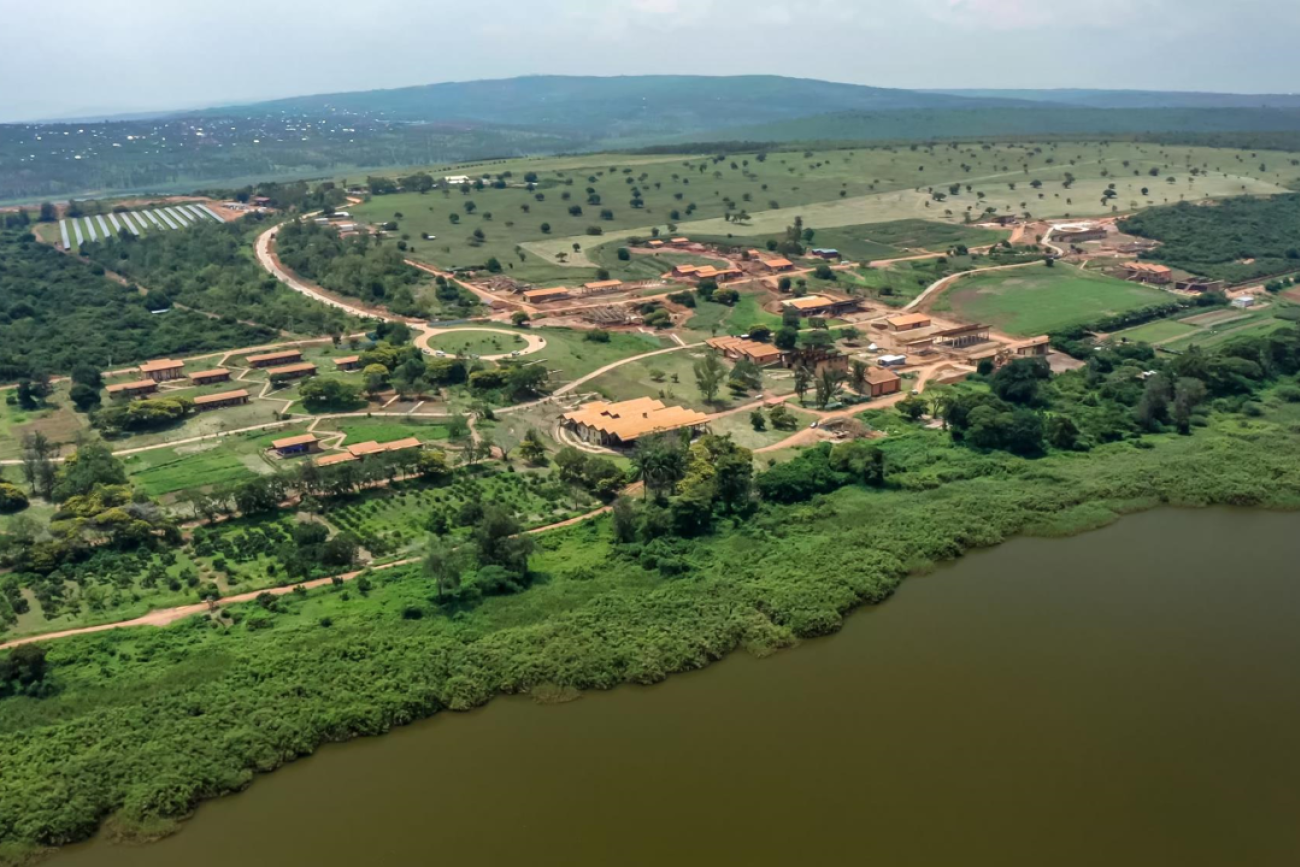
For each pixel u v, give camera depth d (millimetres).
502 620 147125
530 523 180250
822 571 160250
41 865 106438
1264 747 119688
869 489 193625
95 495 183000
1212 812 109500
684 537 173500
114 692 129875
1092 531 179625
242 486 185125
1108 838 105375
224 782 115875
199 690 130000
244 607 151125
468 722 128250
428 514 185625
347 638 141125
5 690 130250
